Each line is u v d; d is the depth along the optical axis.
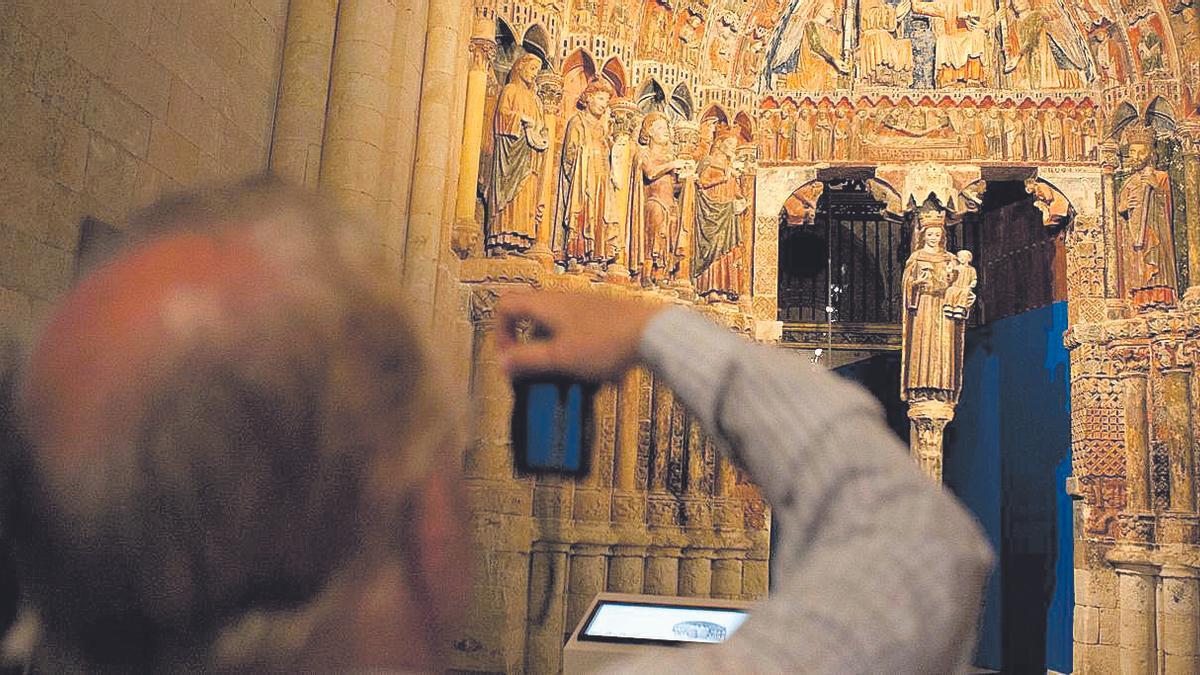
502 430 8.88
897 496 0.50
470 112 9.80
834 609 0.44
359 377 0.40
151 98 5.80
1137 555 12.10
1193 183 12.59
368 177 7.41
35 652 0.39
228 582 0.38
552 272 10.90
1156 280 12.66
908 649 0.43
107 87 5.38
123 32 5.52
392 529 0.42
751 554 12.35
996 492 15.32
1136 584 12.13
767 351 0.59
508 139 10.36
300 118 7.23
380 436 0.41
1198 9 12.59
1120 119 13.34
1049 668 13.89
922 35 14.23
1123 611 12.22
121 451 0.37
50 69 4.93
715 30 13.38
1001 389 15.45
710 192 13.10
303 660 0.39
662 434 12.01
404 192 8.23
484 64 10.00
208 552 0.38
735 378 0.57
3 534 0.39
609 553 10.90
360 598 0.41
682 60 12.86
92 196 5.27
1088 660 12.54
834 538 0.49
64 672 0.39
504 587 9.06
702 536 12.00
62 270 5.02
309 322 0.40
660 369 0.60
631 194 12.12
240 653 0.39
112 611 0.38
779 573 0.52
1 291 4.61
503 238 10.24
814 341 17.02
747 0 13.70
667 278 12.30
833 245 17.72
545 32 11.04
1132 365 12.73
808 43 14.23
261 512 0.38
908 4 14.29
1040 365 14.65
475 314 9.80
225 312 0.39
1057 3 13.91
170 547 0.38
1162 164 13.00
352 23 7.48
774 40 14.16
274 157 7.19
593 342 0.60
